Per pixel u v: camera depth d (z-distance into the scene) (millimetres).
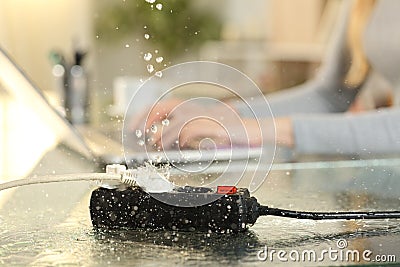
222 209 1663
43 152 2287
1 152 2293
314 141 3023
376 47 4461
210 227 1668
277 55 9172
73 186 1995
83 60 4586
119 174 1711
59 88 4242
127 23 7172
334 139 3018
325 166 2289
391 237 1646
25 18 7441
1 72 2682
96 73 7094
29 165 2174
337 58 4805
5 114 2705
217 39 8922
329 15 8766
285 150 2584
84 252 1604
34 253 1606
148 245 1621
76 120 3412
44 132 2488
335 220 1729
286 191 1989
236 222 1658
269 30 9688
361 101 4641
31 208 1846
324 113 4742
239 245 1614
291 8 9617
